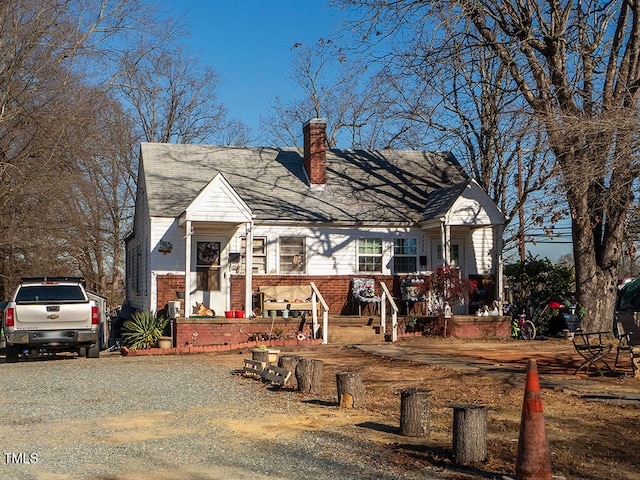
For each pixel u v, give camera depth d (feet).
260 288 77.71
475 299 83.92
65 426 32.24
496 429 31.63
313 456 26.91
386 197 87.25
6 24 98.94
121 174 153.58
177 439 29.68
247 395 40.91
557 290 80.59
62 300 61.26
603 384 42.91
